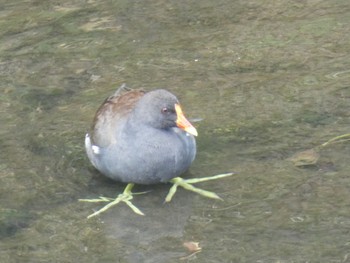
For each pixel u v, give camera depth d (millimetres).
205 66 14266
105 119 11242
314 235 10086
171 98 10828
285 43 14898
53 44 15367
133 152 10789
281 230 10219
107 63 14586
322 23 15547
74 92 13680
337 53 14461
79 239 10273
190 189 11125
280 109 12820
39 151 12102
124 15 16344
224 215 10570
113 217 10664
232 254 9828
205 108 12930
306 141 11992
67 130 12570
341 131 12188
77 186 11320
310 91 13289
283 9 16203
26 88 13859
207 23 15820
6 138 12422
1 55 15031
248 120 12570
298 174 11273
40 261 9875
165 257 9844
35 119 12906
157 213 10703
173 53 14781
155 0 16891
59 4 16953
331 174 11227
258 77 13820
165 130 10875
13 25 16141
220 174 11383
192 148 11055
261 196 10891
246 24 15695
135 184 11336
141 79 13953
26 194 11180
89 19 16250
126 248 10055
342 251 9766
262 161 11609
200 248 9977
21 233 10414
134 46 15133
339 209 10547
